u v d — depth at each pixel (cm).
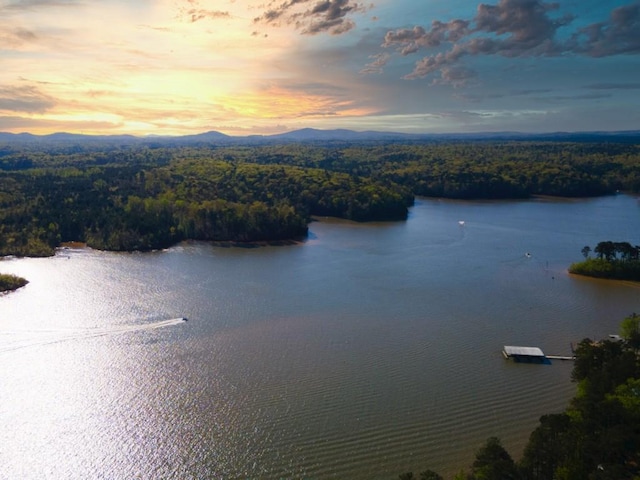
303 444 7344
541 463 6091
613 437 6016
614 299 13088
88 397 8525
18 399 8456
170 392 8644
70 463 7069
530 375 9194
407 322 11475
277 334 10825
